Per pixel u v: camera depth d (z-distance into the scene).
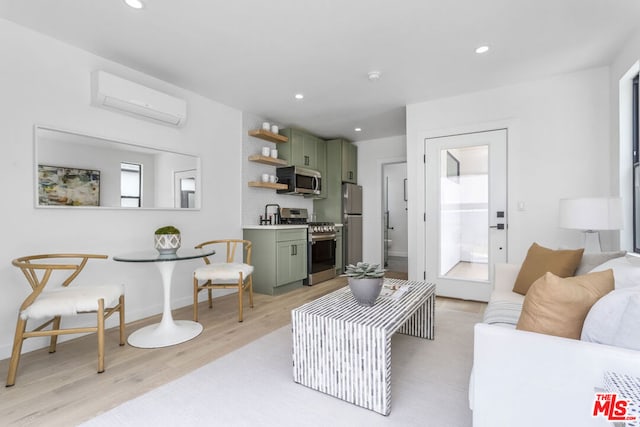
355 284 1.87
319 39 2.36
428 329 2.39
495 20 2.12
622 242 2.53
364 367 1.54
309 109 3.95
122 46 2.46
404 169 7.68
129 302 2.81
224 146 3.77
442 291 3.60
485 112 3.33
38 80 2.27
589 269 1.91
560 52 2.56
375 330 1.51
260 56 2.61
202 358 2.09
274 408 1.54
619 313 0.97
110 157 2.69
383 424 1.42
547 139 3.04
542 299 1.09
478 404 1.09
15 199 2.16
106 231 2.66
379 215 5.51
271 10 2.01
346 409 1.53
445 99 3.55
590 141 2.87
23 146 2.20
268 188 4.37
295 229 4.13
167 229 2.47
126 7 1.98
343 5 1.96
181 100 3.10
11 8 1.99
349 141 5.66
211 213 3.60
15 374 1.76
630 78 2.52
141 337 2.40
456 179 3.51
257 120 4.23
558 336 1.06
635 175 2.50
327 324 1.66
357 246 5.51
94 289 2.07
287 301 3.52
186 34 2.29
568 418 0.95
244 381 1.79
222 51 2.53
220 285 2.93
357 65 2.77
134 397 1.63
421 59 2.67
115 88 2.58
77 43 2.41
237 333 2.54
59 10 2.01
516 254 3.19
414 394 1.65
